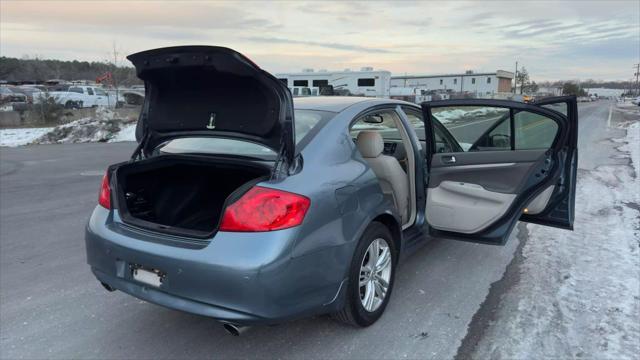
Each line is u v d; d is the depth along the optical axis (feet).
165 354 9.66
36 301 11.96
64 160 37.86
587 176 27.73
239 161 9.68
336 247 8.99
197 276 8.11
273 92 8.70
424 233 13.07
